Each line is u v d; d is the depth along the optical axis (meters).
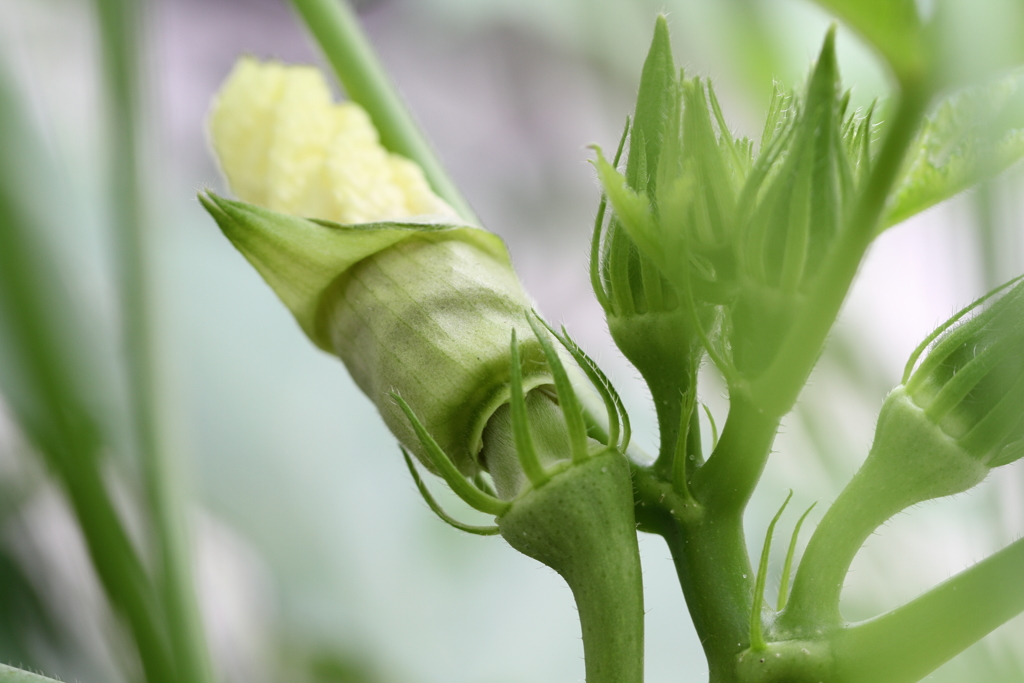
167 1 0.89
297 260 0.32
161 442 0.39
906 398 0.30
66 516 0.47
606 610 0.30
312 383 0.62
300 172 0.34
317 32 0.37
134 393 0.39
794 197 0.28
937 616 0.29
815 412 0.37
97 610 0.41
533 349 0.31
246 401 0.60
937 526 0.34
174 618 0.38
